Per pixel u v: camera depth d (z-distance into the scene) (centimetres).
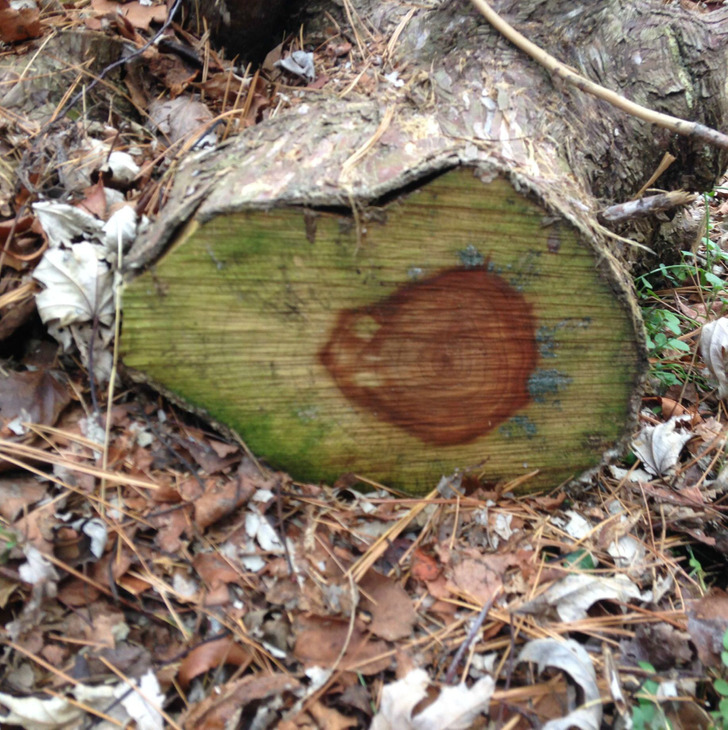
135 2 82
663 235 95
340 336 62
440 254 60
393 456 68
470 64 73
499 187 59
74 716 55
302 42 85
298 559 62
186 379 63
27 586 57
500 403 66
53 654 56
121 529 61
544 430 68
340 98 71
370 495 68
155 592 60
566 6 78
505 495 70
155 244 59
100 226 65
